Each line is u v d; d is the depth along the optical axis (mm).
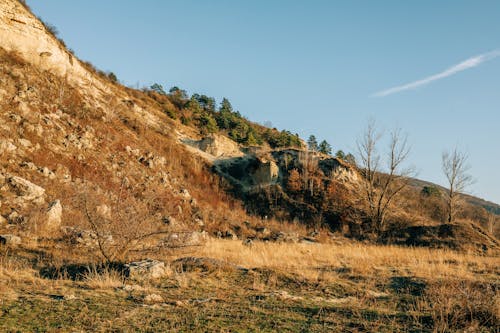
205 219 32594
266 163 53844
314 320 5582
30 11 41688
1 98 26234
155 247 10727
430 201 56406
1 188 17031
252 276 9102
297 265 11273
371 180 34719
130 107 50375
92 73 50875
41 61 37719
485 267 12711
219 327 5000
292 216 44938
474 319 5699
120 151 34562
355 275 9984
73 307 5680
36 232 13562
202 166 50469
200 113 90562
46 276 8148
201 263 9867
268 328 5070
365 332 5078
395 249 19250
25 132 25109
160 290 7320
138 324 4973
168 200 30500
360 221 42750
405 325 5531
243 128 89250
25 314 5184
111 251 10203
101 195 22984
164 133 51812
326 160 58312
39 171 21938
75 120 32812
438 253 16297
